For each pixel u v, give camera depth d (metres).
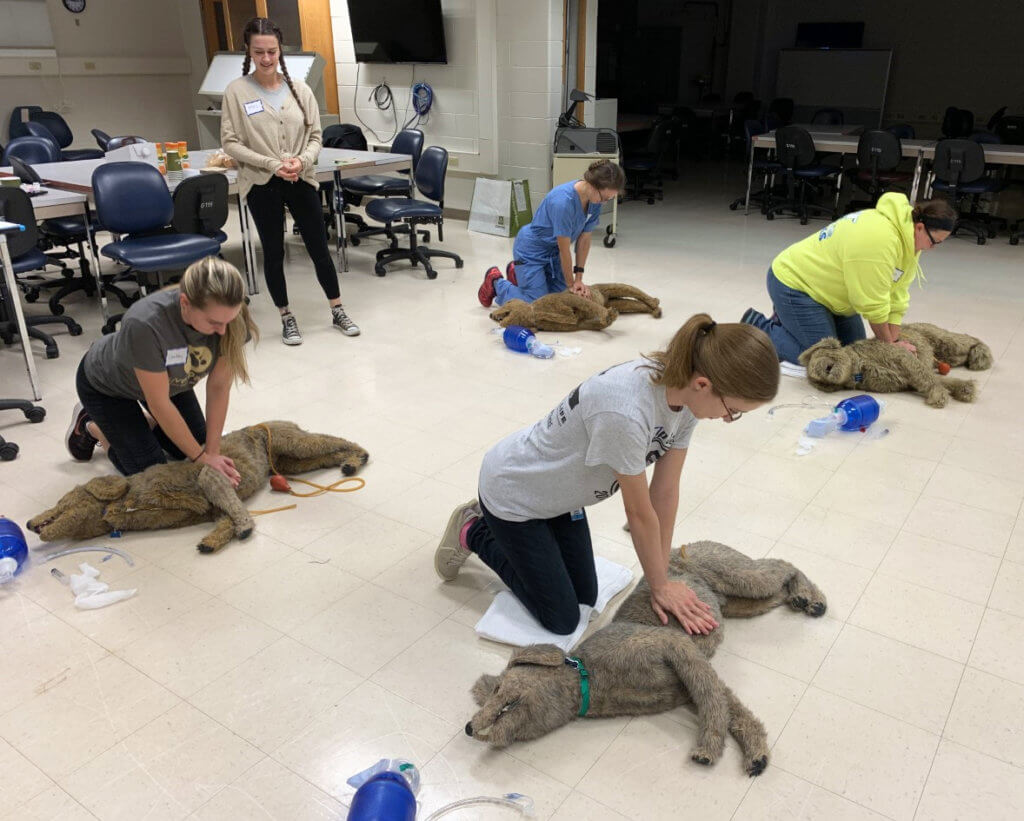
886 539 2.46
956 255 6.18
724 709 1.71
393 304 4.96
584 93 6.55
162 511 2.49
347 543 2.46
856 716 1.79
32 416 3.29
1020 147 6.91
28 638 2.04
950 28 11.11
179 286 2.29
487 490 1.88
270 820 1.55
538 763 1.68
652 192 8.52
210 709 1.82
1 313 4.34
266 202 4.05
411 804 1.46
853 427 3.17
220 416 2.51
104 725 1.78
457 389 3.64
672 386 1.54
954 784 1.62
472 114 7.03
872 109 11.79
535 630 2.03
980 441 3.10
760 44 12.52
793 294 3.68
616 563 2.32
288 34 8.41
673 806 1.58
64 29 8.05
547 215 4.50
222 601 2.19
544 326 4.37
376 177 6.55
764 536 2.48
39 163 5.46
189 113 9.34
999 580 2.27
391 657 1.99
